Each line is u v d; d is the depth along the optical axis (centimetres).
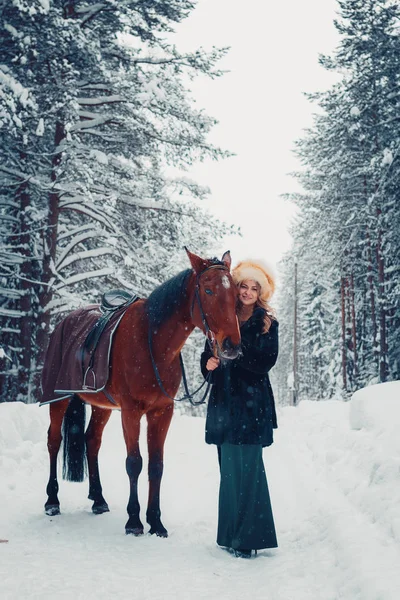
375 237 2409
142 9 1523
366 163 2172
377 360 2494
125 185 1606
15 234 1423
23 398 1526
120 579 373
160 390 512
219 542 450
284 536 486
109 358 531
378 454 575
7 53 1303
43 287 1510
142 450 917
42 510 577
